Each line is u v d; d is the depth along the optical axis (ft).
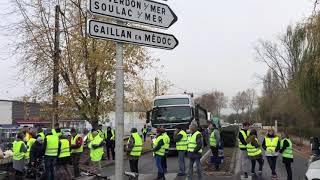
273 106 254.68
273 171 50.55
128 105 95.40
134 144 50.52
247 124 56.08
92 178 55.42
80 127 118.52
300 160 88.74
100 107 78.23
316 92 97.81
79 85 75.97
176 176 54.95
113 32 16.44
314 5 65.41
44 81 77.82
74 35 75.72
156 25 17.58
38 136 49.47
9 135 87.35
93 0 15.83
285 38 206.69
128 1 16.76
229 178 53.62
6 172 49.90
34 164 52.39
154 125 89.35
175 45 18.43
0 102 160.56
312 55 89.81
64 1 75.66
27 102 80.18
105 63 75.61
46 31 74.95
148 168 69.15
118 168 16.03
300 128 157.79
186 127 87.45
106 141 79.92
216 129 61.98
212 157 64.23
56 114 76.54
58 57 74.43
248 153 53.47
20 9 74.84
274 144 50.01
